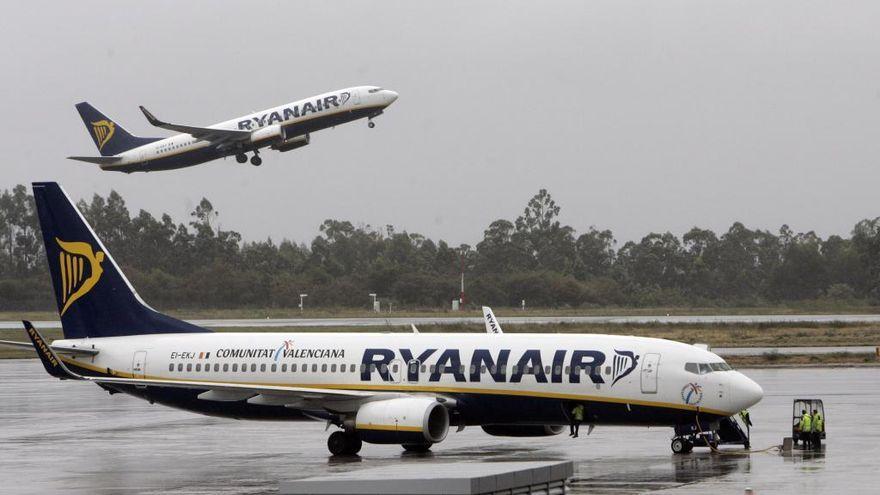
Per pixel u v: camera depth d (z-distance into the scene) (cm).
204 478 15012
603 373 16512
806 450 17062
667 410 16288
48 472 15750
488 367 17050
